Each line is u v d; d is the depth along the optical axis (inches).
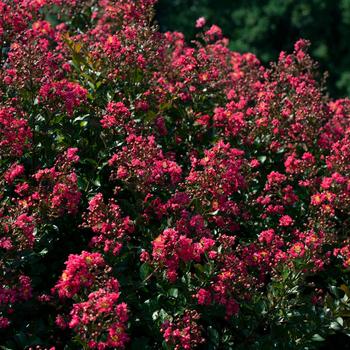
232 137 332.5
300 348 271.4
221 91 366.0
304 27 1066.1
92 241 244.7
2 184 257.6
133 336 259.6
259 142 333.7
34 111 285.1
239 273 260.8
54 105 279.9
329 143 351.6
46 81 284.2
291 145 337.7
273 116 339.3
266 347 264.7
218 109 327.9
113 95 308.3
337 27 1063.6
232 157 287.4
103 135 283.7
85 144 289.9
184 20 1101.1
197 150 326.6
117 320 205.5
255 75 407.2
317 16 1055.0
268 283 292.0
